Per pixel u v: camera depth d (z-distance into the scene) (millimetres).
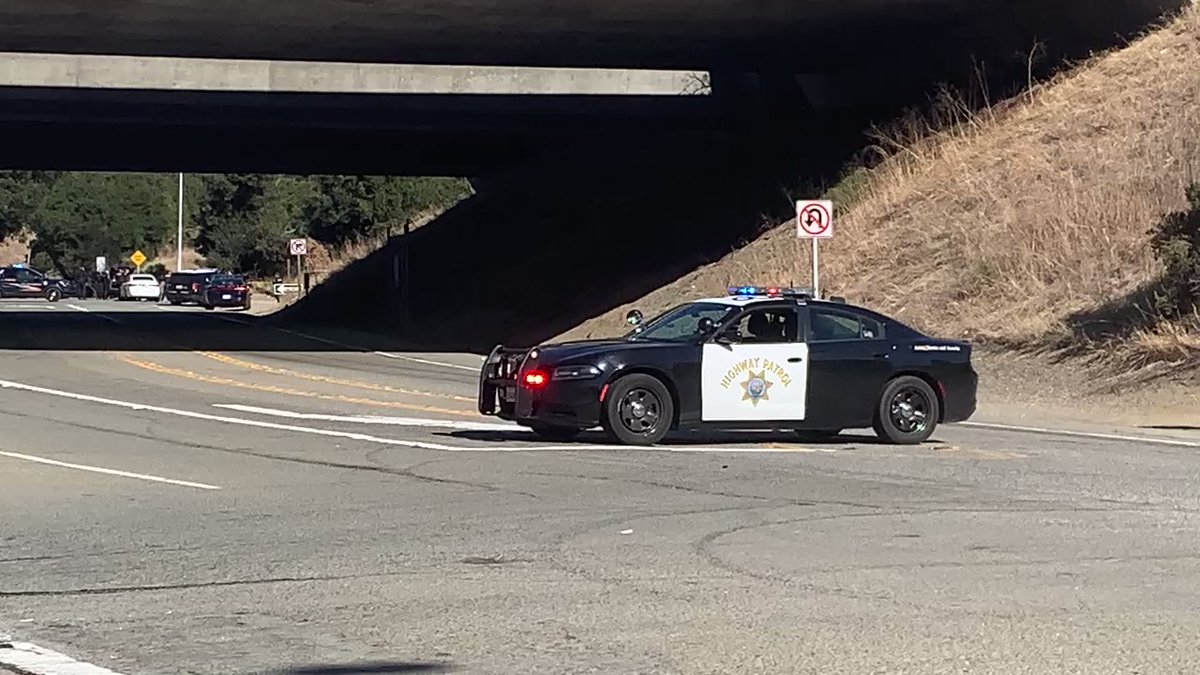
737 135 46250
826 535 11898
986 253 30281
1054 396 24672
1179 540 11680
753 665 7871
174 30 34438
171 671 7789
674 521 12586
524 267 48250
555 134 46844
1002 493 14289
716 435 19406
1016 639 8438
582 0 31891
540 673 7734
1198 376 23672
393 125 44625
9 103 41500
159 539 11742
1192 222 25344
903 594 9664
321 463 16453
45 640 8469
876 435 19219
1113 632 8609
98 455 17188
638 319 19234
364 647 8305
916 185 35406
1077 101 35062
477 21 33875
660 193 47438
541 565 10672
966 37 38562
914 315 30062
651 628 8734
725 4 33062
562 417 17750
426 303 49406
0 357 33031
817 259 28266
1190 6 36562
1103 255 28328
